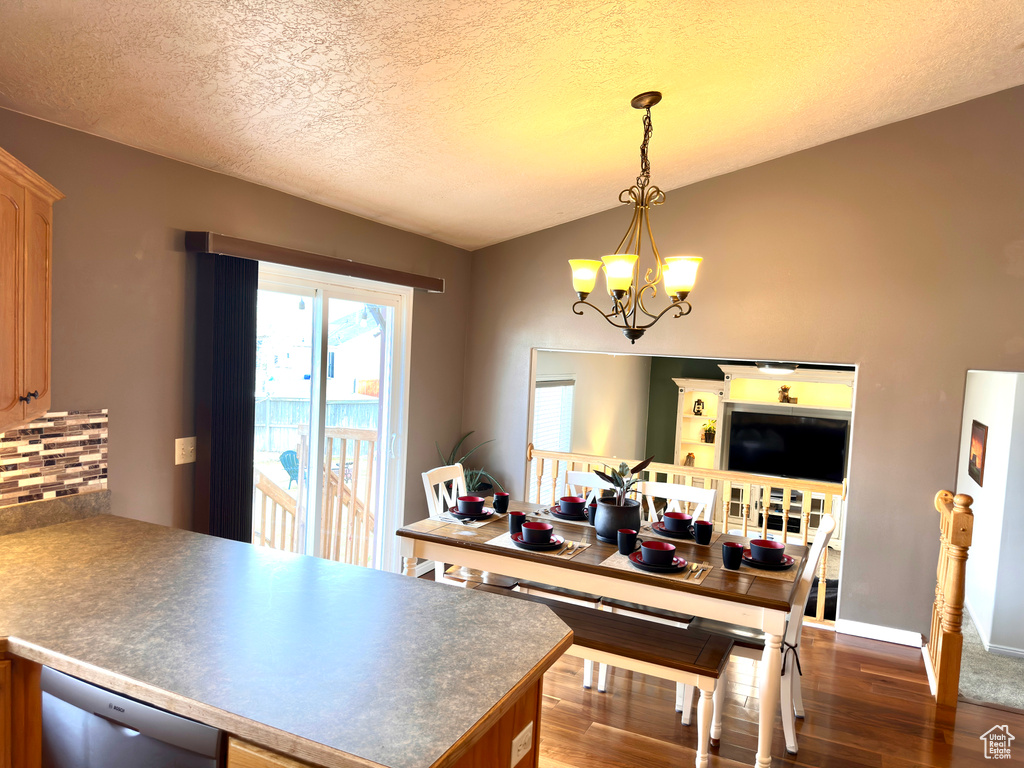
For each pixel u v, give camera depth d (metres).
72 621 1.69
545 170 3.86
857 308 4.18
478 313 5.33
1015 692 3.84
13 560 2.12
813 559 2.77
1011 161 3.84
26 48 2.01
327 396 4.04
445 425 5.17
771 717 2.48
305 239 3.70
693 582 2.55
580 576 2.75
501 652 1.63
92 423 2.61
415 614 1.85
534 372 5.24
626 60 2.73
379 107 2.78
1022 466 4.56
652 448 9.96
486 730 1.34
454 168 3.61
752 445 9.10
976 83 3.66
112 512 2.71
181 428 2.99
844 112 3.77
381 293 4.39
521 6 2.21
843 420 8.64
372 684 1.44
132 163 2.71
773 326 4.39
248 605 1.85
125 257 2.70
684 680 2.46
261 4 1.98
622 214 4.81
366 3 2.04
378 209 4.04
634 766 2.64
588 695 3.21
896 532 4.07
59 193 2.16
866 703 3.26
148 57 2.15
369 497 4.46
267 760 1.30
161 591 1.92
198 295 3.03
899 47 3.04
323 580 2.09
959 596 3.21
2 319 1.90
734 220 4.48
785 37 2.77
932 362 4.01
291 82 2.45
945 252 3.98
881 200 4.12
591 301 4.95
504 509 3.45
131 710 1.44
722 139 3.86
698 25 2.57
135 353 2.76
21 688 1.67
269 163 3.14
